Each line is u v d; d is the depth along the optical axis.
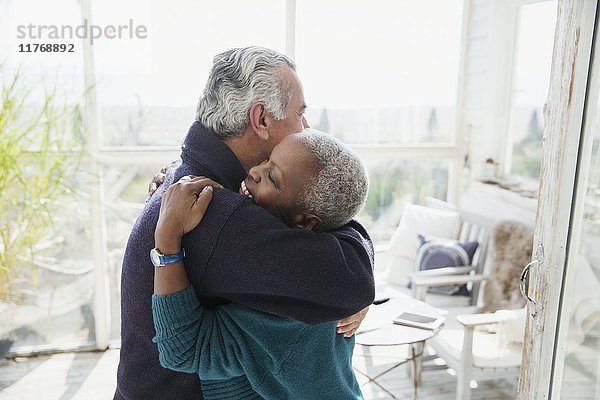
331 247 0.95
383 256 3.91
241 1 3.31
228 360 0.97
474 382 3.06
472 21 3.77
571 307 1.51
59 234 3.26
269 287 0.93
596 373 1.46
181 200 0.95
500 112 3.70
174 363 0.96
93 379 3.08
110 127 3.27
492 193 3.63
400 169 3.92
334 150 0.97
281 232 0.93
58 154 3.03
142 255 1.01
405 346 3.54
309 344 1.02
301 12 3.51
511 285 2.98
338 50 3.61
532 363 1.62
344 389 1.12
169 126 3.34
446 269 3.30
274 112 1.06
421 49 3.77
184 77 3.31
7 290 3.15
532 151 3.48
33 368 3.19
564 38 1.46
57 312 3.34
